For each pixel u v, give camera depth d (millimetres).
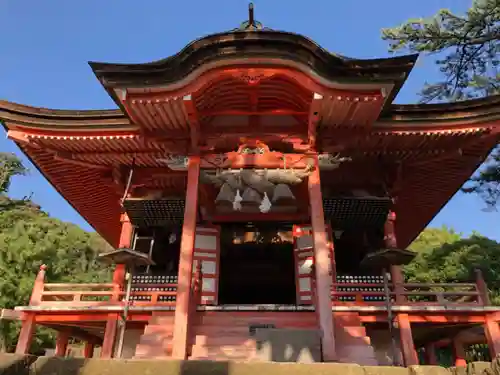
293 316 11383
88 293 12633
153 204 14523
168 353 9820
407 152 13289
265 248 19297
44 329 23297
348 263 15633
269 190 12602
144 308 11945
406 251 11258
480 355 22062
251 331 10633
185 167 11906
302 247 14695
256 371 6930
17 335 21250
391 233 14828
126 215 15797
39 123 12312
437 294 12055
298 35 9938
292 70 10266
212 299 13992
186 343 9664
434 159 13531
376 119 11641
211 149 12008
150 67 10242
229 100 11969
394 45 19266
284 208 15750
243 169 11906
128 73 10312
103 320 12336
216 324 11109
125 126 12227
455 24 18188
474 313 11742
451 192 15867
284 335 9148
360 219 14867
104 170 14648
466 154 13336
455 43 18938
